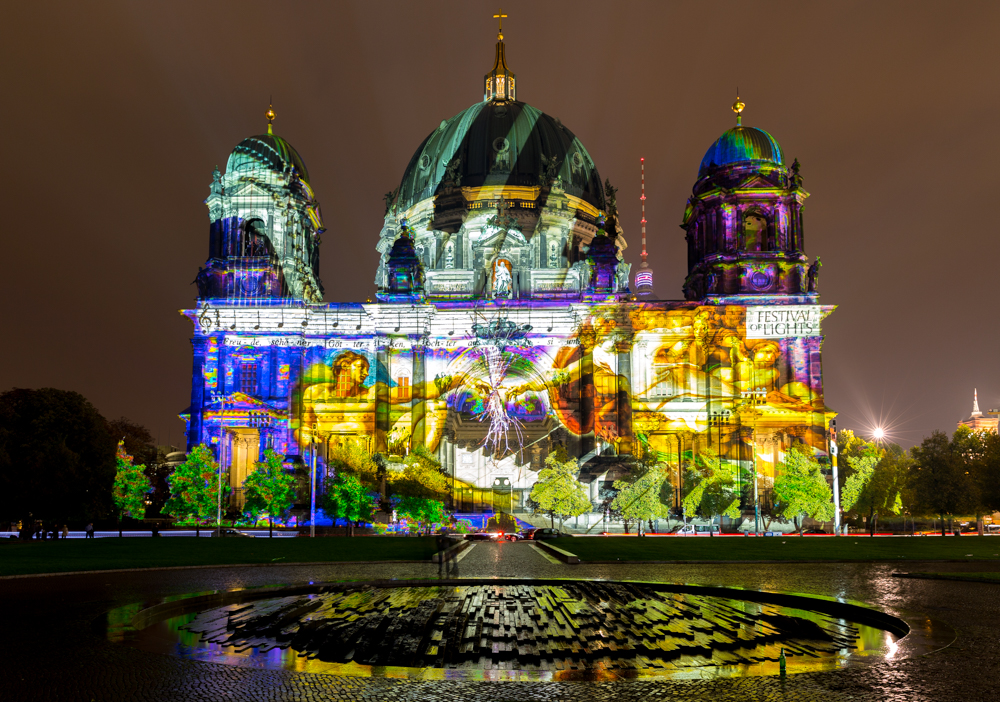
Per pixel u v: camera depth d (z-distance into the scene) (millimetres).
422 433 101562
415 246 127875
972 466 93438
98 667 17109
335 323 104375
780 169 109062
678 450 101750
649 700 14797
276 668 17312
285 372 102875
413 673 16984
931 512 92750
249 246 111000
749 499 97562
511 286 117188
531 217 123312
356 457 92188
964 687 15383
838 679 16203
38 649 18953
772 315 103562
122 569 39938
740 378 103062
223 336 103438
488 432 105750
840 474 103000
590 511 95438
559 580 33281
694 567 42469
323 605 26500
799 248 107688
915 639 19906
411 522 91562
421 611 24891
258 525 92938
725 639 20656
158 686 15594
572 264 123375
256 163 109188
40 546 57969
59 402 75500
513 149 126375
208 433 98500
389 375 103438
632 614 24453
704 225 110250
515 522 95750
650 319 104375
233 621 23281
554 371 104438
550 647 19688
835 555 50250
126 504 90562
